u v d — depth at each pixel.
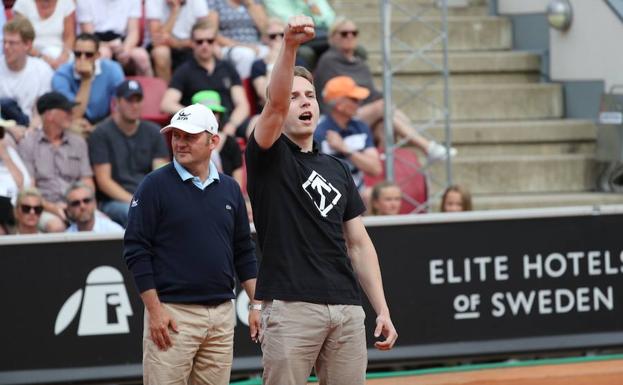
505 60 24.08
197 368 11.30
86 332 14.49
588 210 15.59
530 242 15.46
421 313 15.19
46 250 14.43
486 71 24.02
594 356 15.85
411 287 15.16
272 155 9.99
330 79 20.66
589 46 22.84
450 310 15.26
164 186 10.94
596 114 22.86
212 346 11.22
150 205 10.88
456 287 15.28
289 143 10.19
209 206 11.04
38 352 14.38
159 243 10.95
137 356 14.57
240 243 11.42
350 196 10.45
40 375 14.34
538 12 24.28
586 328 15.60
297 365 9.94
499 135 22.58
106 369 14.49
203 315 11.02
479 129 22.53
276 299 9.95
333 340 10.09
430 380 14.84
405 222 15.15
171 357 10.91
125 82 17.94
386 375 15.16
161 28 20.86
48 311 14.43
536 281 15.48
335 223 10.12
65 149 17.75
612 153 21.81
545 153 22.73
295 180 10.04
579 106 23.30
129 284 14.56
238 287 14.82
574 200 21.16
